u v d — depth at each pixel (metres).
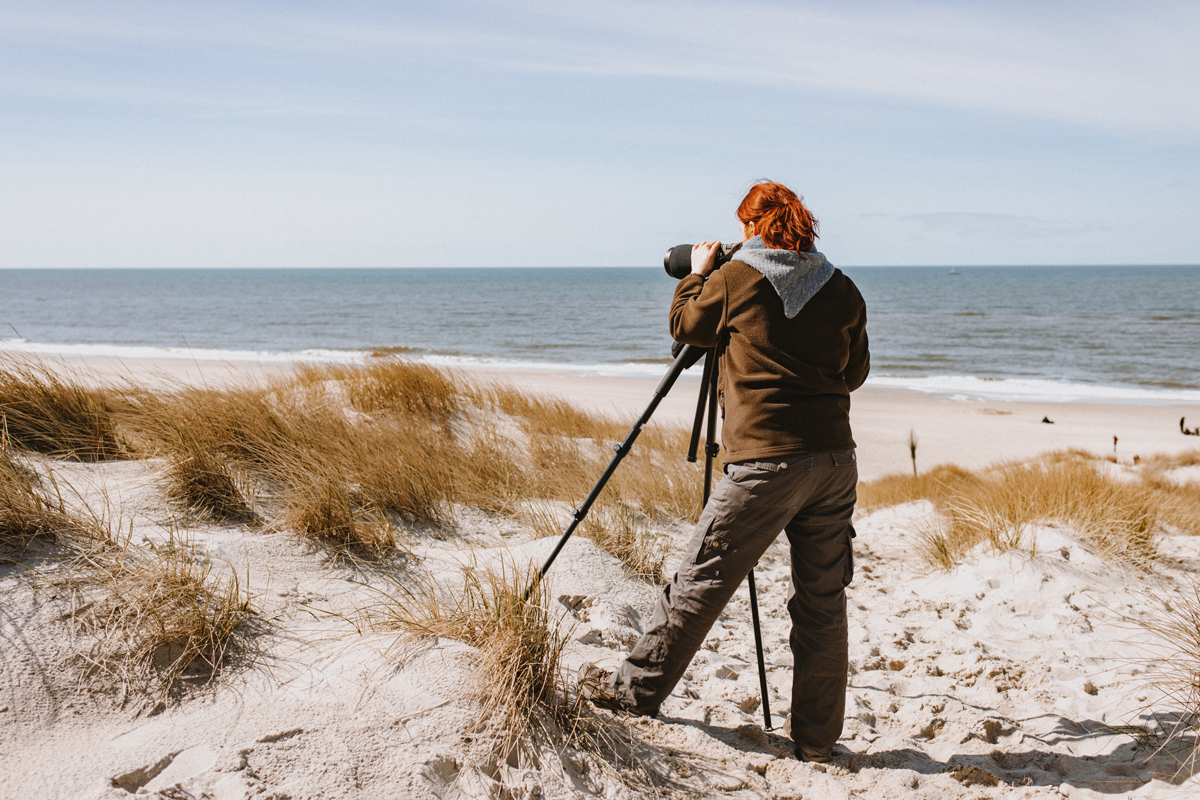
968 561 4.46
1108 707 2.55
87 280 174.88
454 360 34.16
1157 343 43.22
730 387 2.07
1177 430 18.62
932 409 21.67
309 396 5.89
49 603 2.19
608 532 4.10
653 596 3.54
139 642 2.12
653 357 37.41
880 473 13.48
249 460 4.01
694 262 2.32
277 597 2.63
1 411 3.67
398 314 68.69
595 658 2.69
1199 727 2.30
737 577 2.09
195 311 69.56
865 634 3.33
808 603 2.13
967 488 7.58
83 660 2.02
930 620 3.59
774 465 1.96
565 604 3.20
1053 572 4.07
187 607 2.30
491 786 1.71
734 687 2.64
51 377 4.06
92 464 3.61
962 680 2.85
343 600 2.75
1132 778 2.10
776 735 2.36
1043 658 3.02
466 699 1.96
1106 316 63.28
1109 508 5.15
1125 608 3.67
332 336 47.84
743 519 2.01
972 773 2.15
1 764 1.63
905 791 2.07
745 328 2.03
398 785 1.63
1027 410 21.61
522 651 2.09
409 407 6.64
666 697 2.32
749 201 2.18
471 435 6.18
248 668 2.14
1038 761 2.25
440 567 3.32
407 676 2.04
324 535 3.31
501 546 3.80
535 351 40.19
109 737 1.80
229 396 4.71
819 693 2.13
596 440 6.98
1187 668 2.58
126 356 30.95
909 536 5.72
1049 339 45.50
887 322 57.22
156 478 3.47
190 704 1.96
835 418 2.03
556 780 1.79
